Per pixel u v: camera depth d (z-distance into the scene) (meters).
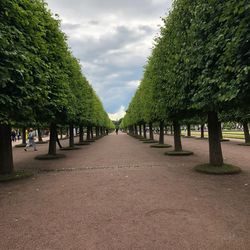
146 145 28.25
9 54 7.50
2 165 11.38
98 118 45.47
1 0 7.42
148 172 11.70
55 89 13.27
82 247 4.60
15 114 9.57
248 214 6.04
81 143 33.03
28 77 8.23
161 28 15.66
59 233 5.23
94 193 8.27
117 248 4.51
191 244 4.59
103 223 5.68
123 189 8.66
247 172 11.12
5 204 7.43
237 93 6.39
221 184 9.07
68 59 18.38
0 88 8.27
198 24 8.97
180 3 11.96
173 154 17.72
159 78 15.62
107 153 20.77
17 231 5.43
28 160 17.48
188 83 10.18
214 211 6.29
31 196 8.21
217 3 7.55
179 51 11.73
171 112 14.13
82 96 24.69
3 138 11.41
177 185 9.05
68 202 7.38
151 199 7.41
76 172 12.38
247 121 22.53
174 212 6.27
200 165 12.26
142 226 5.45
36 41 10.02
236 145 24.97
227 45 6.16
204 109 9.97
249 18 5.52
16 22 8.59
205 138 38.69
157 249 4.44
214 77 7.83
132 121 51.88
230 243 4.61
